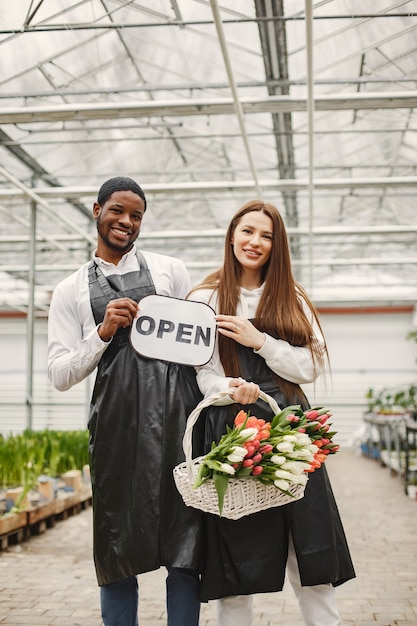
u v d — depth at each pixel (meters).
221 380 2.03
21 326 18.62
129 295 2.19
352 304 18.44
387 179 7.92
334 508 2.06
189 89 6.16
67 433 7.97
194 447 2.07
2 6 5.14
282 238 2.15
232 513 1.79
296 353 2.08
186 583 2.02
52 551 4.74
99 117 6.23
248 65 5.81
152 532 2.00
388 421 10.06
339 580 2.04
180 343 2.08
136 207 2.18
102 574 2.07
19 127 7.11
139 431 2.06
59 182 8.84
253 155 8.22
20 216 10.86
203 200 10.17
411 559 4.49
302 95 6.35
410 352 18.19
